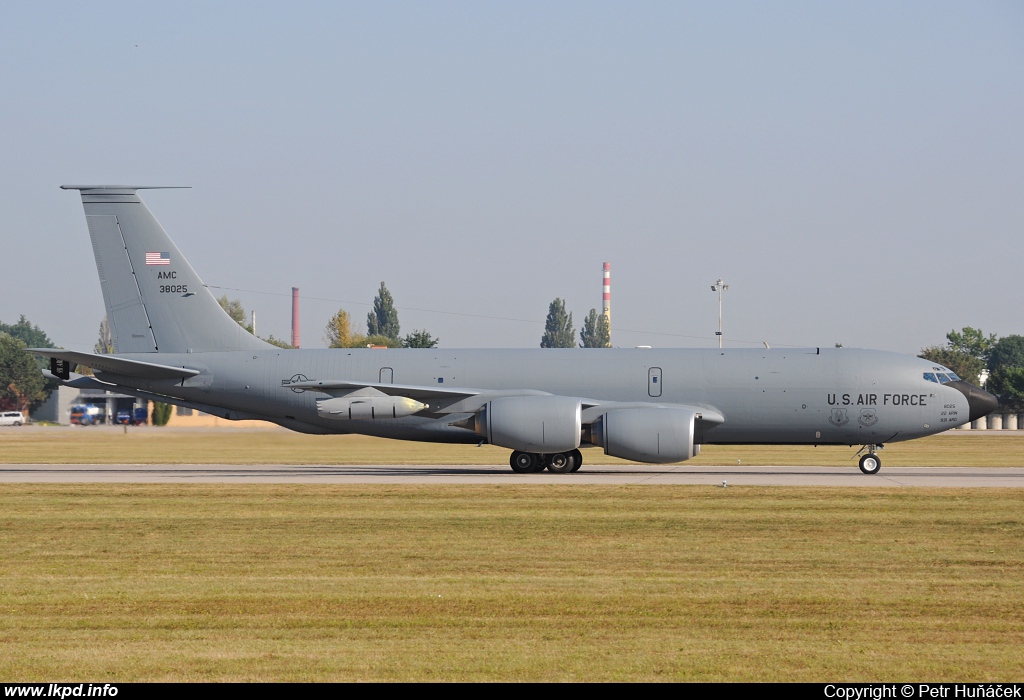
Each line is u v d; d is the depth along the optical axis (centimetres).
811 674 4256
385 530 8012
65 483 11788
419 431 13962
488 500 9944
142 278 14288
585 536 7712
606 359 13650
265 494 10475
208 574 6288
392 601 5544
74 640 4762
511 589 5844
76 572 6359
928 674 4275
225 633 4881
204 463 16562
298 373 14025
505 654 4525
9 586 5944
